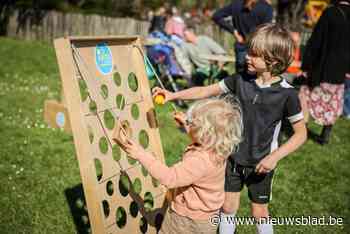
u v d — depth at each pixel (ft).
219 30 43.42
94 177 7.98
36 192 12.52
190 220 8.12
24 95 23.30
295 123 8.71
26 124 18.29
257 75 8.91
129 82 10.48
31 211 11.51
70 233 10.80
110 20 46.57
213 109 7.73
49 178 13.44
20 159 14.65
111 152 8.82
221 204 8.35
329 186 14.38
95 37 8.48
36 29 49.96
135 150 7.83
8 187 12.63
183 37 29.63
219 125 7.66
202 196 7.98
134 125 9.50
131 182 9.36
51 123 17.98
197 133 7.77
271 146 8.94
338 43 17.53
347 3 17.62
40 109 20.72
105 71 8.85
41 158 14.90
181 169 7.69
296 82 23.17
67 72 7.81
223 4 69.92
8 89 24.41
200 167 7.70
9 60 34.06
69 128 17.29
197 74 26.35
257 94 8.71
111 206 8.60
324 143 18.47
